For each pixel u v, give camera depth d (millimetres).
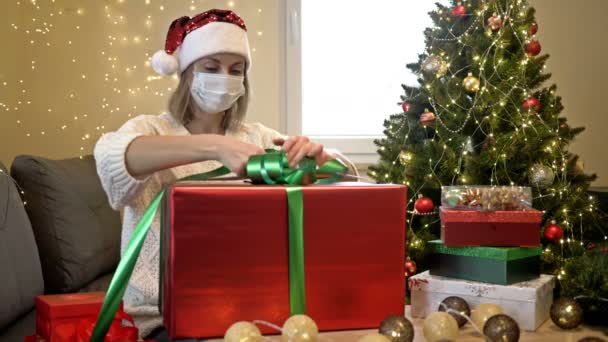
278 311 825
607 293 932
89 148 2607
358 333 843
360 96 2900
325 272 841
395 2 2889
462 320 892
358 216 850
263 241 818
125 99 2645
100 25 2615
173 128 1441
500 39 1828
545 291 967
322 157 938
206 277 803
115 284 833
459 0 1924
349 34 2879
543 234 1663
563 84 2932
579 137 2941
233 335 732
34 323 1504
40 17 2545
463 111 1811
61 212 1817
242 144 975
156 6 2662
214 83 1387
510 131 1787
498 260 933
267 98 2783
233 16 1465
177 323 795
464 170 1774
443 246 987
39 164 1817
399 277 868
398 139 1960
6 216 1511
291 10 2801
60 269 1787
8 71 2436
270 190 818
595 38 2928
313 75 2875
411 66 2016
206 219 800
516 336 787
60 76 2576
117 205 1160
